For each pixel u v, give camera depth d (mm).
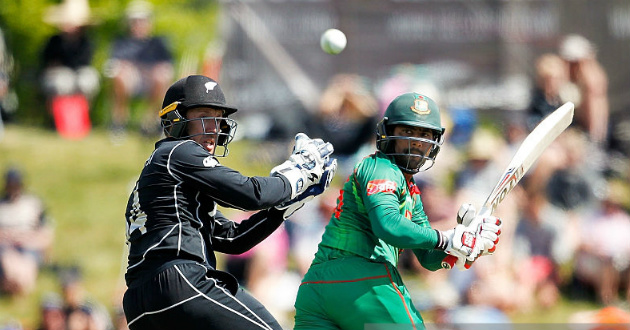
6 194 38281
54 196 43906
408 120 17172
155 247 15734
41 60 52000
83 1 51438
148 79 49406
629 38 44156
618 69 44062
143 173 16281
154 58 49469
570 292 35312
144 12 49531
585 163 38281
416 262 35125
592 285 35125
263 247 33906
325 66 46719
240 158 45156
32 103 53625
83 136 51125
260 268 33656
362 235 17266
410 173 17609
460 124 40062
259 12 47562
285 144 45438
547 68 40156
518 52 45844
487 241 17047
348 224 17359
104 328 33688
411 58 46250
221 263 35844
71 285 33438
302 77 46938
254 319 15758
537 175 36062
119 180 45969
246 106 47344
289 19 47219
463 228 16891
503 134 40812
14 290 36656
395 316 16875
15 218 37594
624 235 35375
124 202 44188
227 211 39781
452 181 37562
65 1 51625
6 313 35438
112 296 36062
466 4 46094
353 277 17031
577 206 36875
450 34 46219
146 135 49188
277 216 17328
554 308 34406
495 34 46031
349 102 40406
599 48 44531
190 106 16391
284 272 34281
